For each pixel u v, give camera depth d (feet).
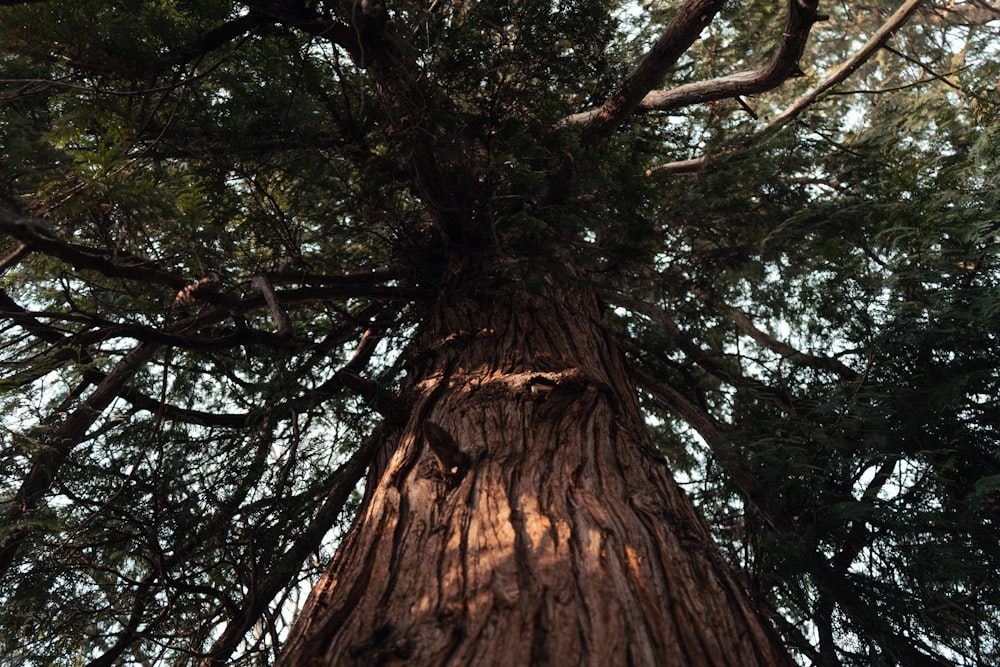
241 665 12.71
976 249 14.39
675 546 7.70
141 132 11.91
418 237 17.07
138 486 12.88
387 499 8.71
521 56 15.80
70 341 12.07
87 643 12.96
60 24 11.03
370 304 18.89
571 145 14.43
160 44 11.91
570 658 5.75
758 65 24.21
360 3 12.94
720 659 6.26
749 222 17.34
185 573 13.33
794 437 14.71
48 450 12.22
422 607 6.50
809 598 14.98
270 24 13.15
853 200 16.52
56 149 9.46
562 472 8.77
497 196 14.58
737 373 19.56
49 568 12.73
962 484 14.19
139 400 13.66
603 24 16.08
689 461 22.41
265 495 13.73
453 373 12.31
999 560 13.43
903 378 14.82
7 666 12.62
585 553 7.10
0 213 8.58
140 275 10.50
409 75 13.99
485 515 7.80
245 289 15.34
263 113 13.83
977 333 14.05
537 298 14.92
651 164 19.26
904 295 14.84
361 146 15.26
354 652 6.12
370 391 11.84
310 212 17.13
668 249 17.43
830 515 14.17
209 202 14.25
